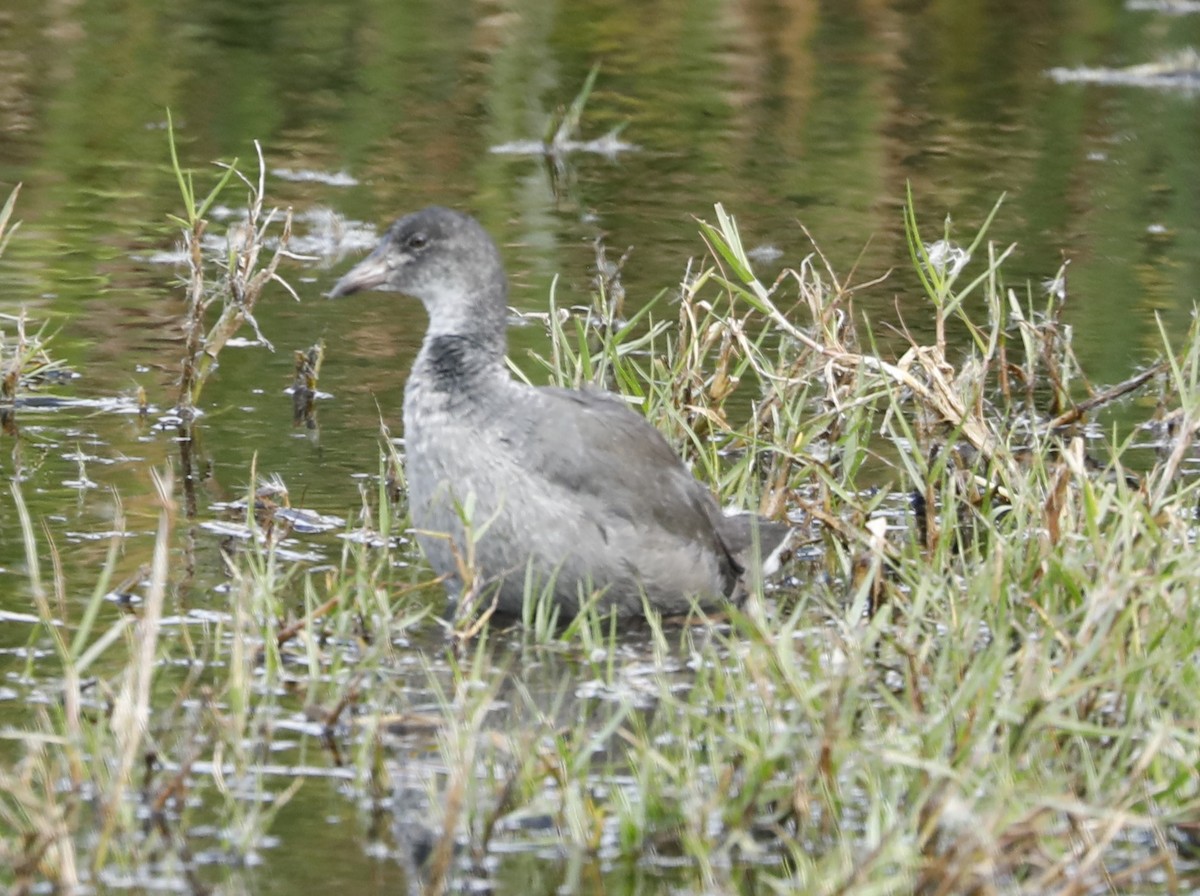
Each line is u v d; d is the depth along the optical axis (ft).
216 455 41.65
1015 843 24.40
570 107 75.31
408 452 35.22
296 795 26.23
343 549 36.04
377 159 68.54
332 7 91.35
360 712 29.22
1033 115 79.30
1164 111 80.89
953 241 60.70
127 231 58.70
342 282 36.32
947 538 34.94
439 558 34.91
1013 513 36.32
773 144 73.41
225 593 33.86
